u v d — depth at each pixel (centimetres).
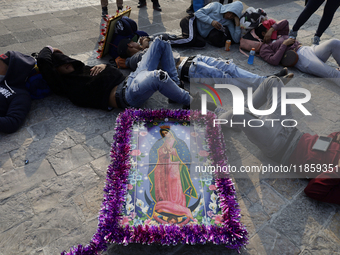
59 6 686
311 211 208
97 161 250
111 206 191
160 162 236
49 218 202
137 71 308
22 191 222
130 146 248
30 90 324
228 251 182
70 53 450
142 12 650
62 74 314
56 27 554
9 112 277
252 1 747
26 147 265
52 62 313
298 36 520
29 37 505
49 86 323
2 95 279
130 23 426
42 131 286
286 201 216
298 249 184
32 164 246
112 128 291
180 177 223
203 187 216
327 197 198
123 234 176
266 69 413
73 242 187
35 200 214
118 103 305
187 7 692
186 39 457
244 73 341
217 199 207
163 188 214
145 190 212
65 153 259
